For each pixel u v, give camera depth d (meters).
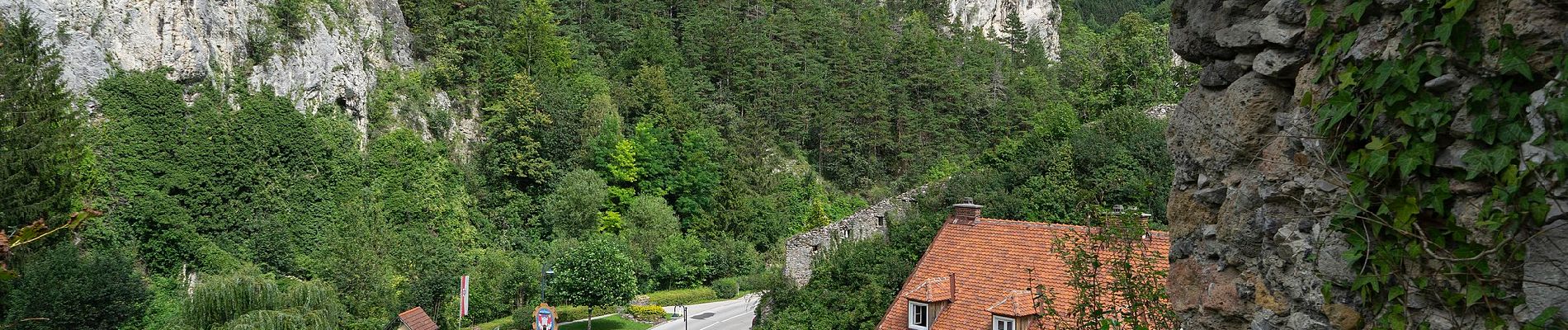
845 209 74.88
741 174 71.69
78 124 39.56
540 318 39.50
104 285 35.31
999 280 19.97
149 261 43.78
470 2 67.62
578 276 46.28
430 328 35.03
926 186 32.69
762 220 69.56
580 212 59.75
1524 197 4.08
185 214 45.19
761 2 98.50
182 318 30.16
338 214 51.12
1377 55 4.65
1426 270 4.50
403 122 58.41
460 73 64.00
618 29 83.88
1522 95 4.13
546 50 70.12
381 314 40.28
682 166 69.75
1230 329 5.75
